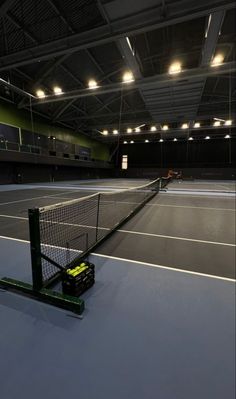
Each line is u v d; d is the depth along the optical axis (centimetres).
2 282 223
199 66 1112
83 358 144
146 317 184
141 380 129
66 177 2678
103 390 123
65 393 121
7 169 1845
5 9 755
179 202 871
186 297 214
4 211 654
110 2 686
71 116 2206
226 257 319
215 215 623
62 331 167
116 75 1417
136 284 238
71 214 620
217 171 3086
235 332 166
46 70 1281
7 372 134
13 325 173
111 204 796
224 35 1004
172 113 1992
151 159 3519
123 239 400
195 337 161
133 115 2339
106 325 174
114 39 823
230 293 221
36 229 202
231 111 2023
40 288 210
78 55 1202
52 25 929
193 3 674
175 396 120
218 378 130
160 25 743
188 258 314
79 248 345
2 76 1343
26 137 1864
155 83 1235
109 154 3778
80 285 211
